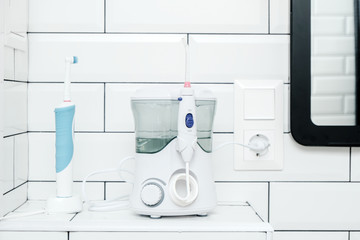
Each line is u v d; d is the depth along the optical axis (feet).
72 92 3.35
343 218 3.39
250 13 3.37
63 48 3.35
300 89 3.32
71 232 2.65
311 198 3.39
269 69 3.37
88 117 3.35
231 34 3.37
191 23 3.36
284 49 3.37
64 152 2.93
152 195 2.72
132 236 2.65
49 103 3.36
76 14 3.34
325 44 3.39
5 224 2.67
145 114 2.82
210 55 3.36
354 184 3.39
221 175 3.37
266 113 3.34
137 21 3.35
